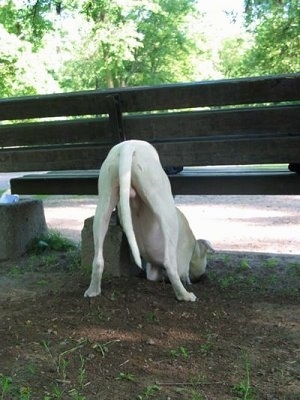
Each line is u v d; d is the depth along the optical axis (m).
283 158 2.98
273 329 2.38
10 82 10.76
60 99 3.30
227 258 3.73
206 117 3.05
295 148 2.96
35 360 2.05
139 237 2.76
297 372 1.97
